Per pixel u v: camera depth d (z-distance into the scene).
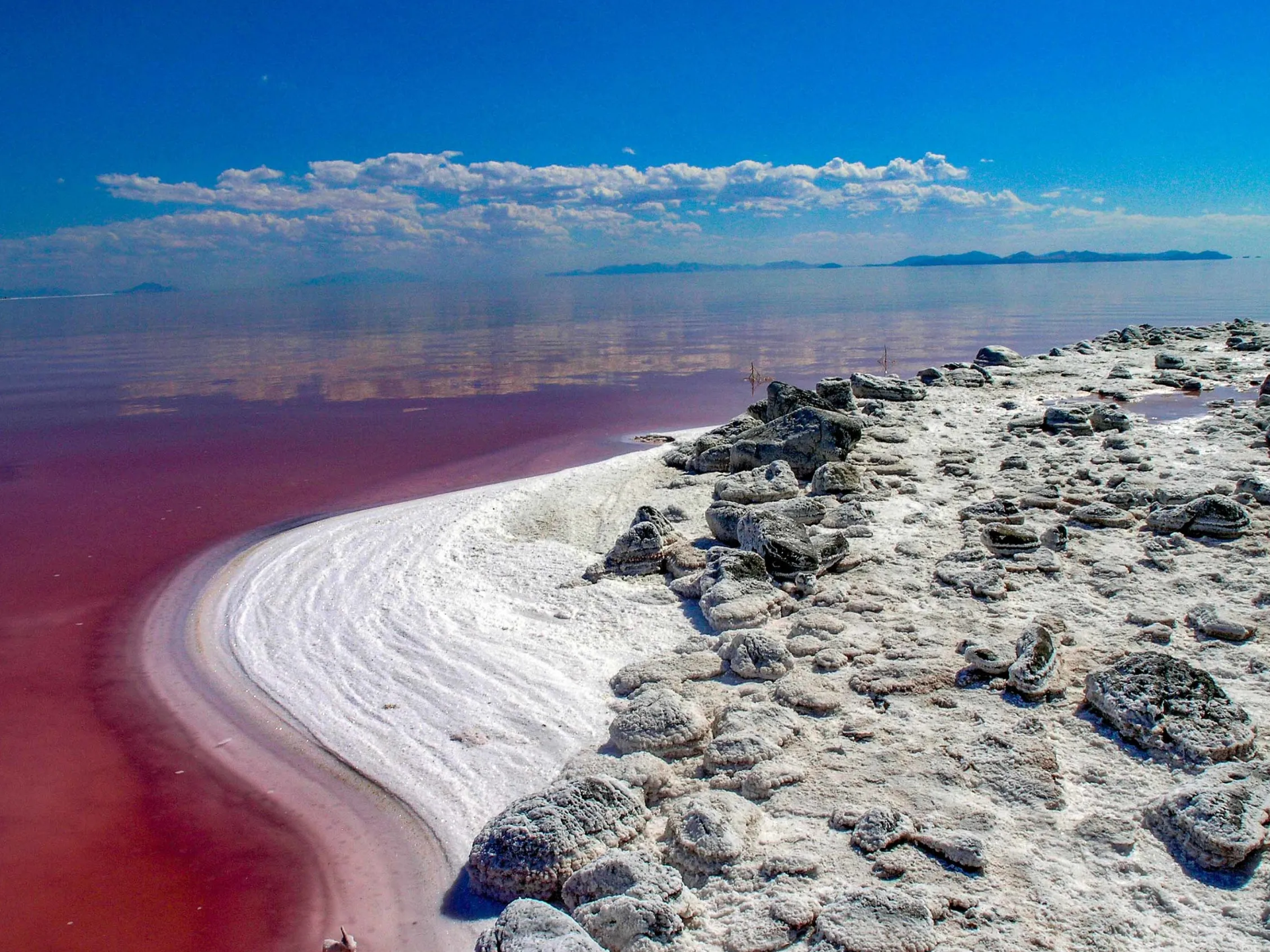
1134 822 5.31
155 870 5.61
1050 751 6.07
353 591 10.01
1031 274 161.88
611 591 9.67
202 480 15.84
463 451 17.94
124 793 6.43
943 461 14.38
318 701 7.61
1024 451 15.01
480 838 5.31
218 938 5.02
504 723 7.04
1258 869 4.85
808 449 13.95
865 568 9.88
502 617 9.15
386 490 14.88
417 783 6.36
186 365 35.50
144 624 9.45
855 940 4.35
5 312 109.94
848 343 37.34
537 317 64.06
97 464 17.31
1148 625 8.02
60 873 5.59
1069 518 11.23
